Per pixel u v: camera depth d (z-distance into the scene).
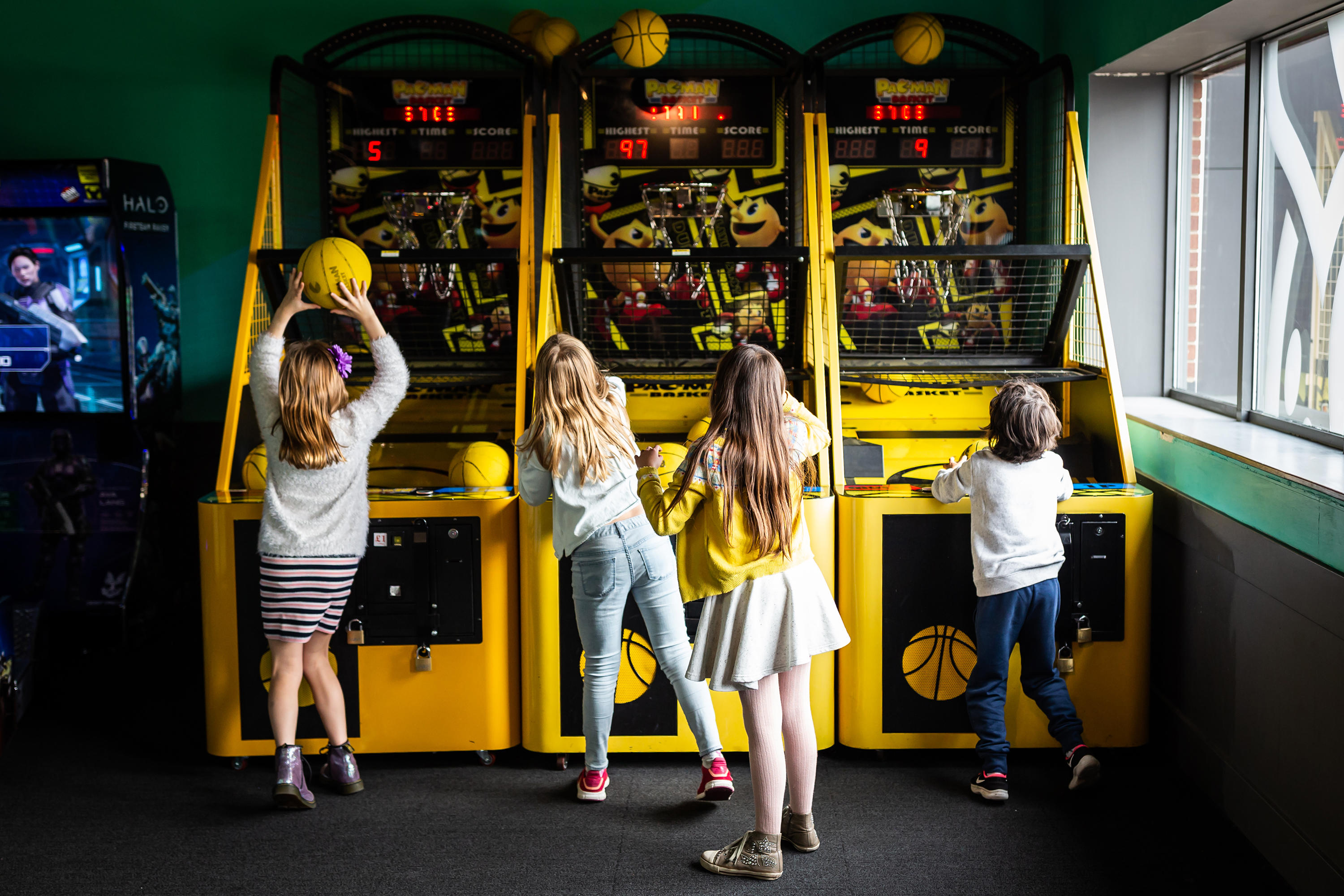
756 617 2.50
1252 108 3.29
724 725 3.26
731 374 2.51
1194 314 3.80
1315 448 2.93
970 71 3.84
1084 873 2.63
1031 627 3.03
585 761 3.20
